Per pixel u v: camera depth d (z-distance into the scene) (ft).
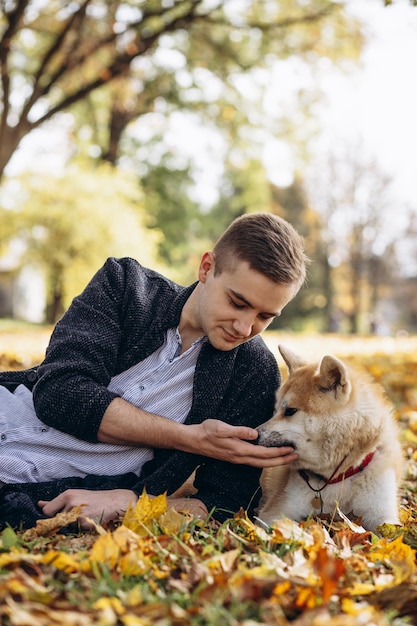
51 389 11.60
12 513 11.04
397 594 8.38
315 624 7.19
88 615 7.38
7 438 11.97
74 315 12.37
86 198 96.63
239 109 69.87
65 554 8.70
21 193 96.27
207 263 11.91
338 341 81.82
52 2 56.13
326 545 10.39
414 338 103.30
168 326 12.43
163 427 11.77
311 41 60.44
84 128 105.91
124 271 12.91
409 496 16.07
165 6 58.54
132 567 8.68
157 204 142.72
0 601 7.53
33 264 99.91
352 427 13.85
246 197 142.31
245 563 9.14
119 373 12.32
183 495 13.66
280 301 11.37
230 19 61.52
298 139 71.41
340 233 180.86
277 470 15.33
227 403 12.67
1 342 56.29
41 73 56.18
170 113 77.46
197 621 7.38
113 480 11.96
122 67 59.31
